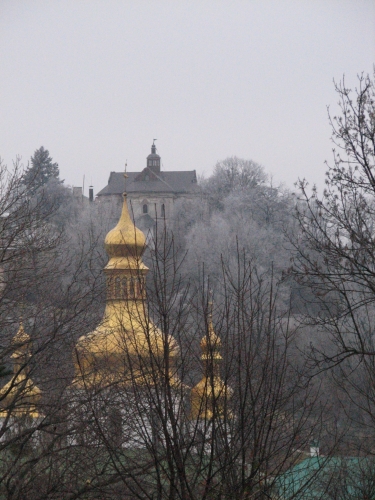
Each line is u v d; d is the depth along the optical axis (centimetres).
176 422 2930
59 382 3844
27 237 4675
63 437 3531
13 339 3847
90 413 3553
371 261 3800
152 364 2977
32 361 3600
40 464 3619
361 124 3706
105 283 4138
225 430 2961
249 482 2931
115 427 3484
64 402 3606
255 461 2980
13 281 4184
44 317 3981
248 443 3025
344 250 3791
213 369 3106
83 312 3959
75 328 4041
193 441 2966
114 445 3281
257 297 3250
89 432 3356
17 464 3594
